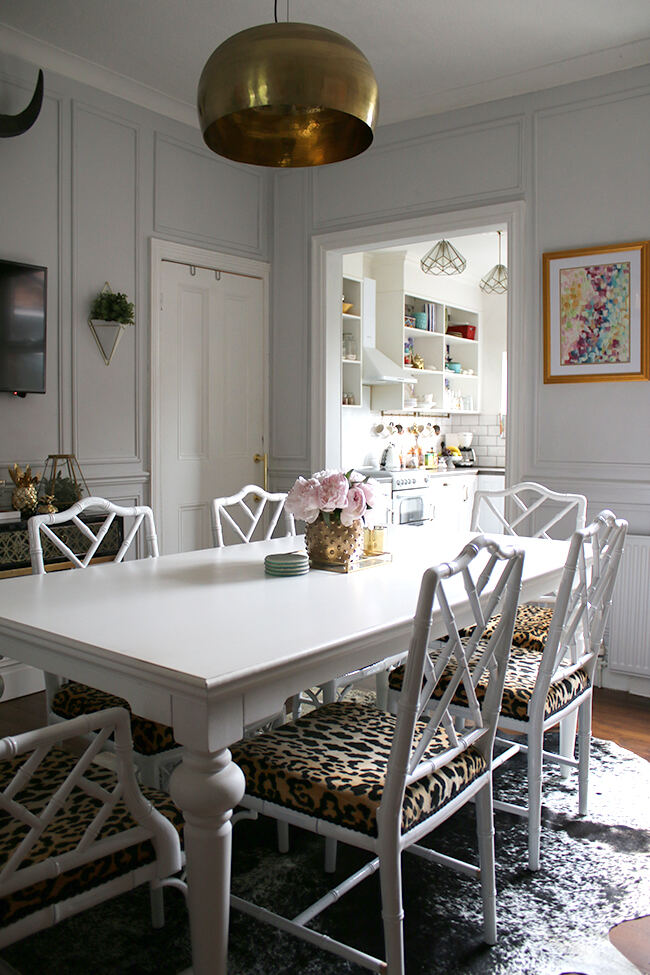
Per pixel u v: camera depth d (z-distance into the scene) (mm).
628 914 1891
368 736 1774
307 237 4617
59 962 1709
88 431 3771
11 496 3221
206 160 4336
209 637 1515
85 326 3746
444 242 5797
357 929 1815
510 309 3910
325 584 2051
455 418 7820
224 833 1376
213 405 4441
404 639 1744
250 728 2551
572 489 3793
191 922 1392
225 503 2967
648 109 3521
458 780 1653
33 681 3500
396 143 4254
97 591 1961
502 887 2002
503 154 3918
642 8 3184
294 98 1690
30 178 3492
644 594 3529
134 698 1418
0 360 3295
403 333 6379
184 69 3713
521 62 3650
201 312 4363
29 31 3352
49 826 1349
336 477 2211
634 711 3344
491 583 2053
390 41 3461
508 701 2064
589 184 3684
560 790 2555
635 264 3557
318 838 2256
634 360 3594
